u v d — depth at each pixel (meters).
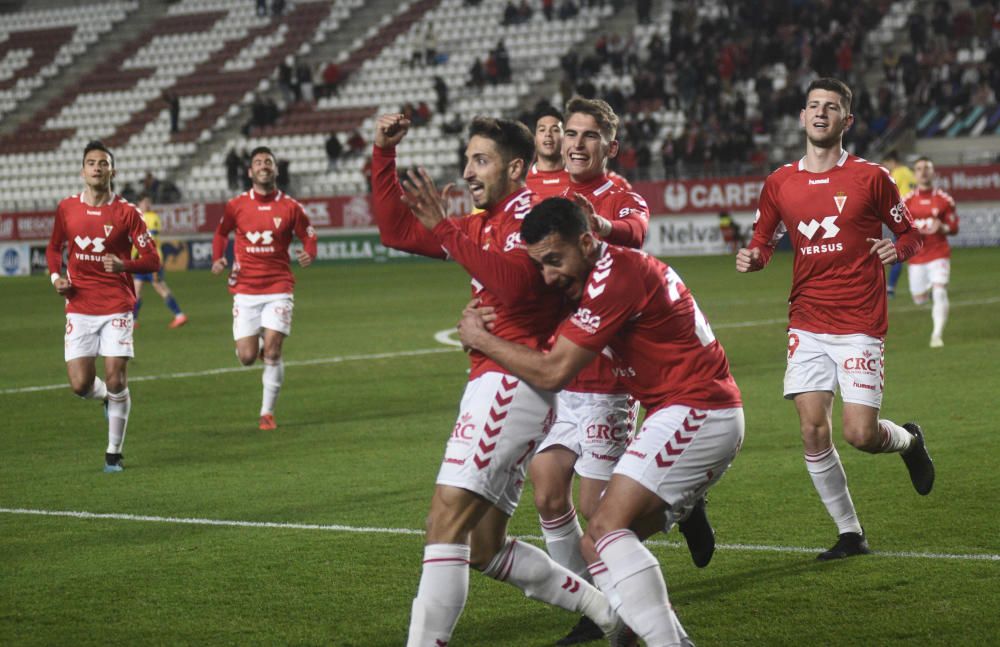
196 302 41.12
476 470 7.48
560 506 8.83
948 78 57.84
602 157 10.16
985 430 15.30
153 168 67.38
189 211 60.41
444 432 16.64
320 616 8.84
